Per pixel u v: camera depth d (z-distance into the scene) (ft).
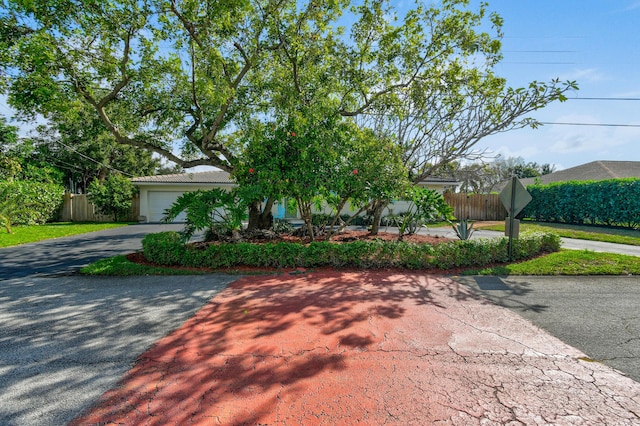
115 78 27.76
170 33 25.95
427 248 21.62
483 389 8.39
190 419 7.25
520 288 17.39
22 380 8.79
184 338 11.43
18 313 13.80
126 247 32.09
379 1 27.89
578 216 51.11
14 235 39.24
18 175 53.31
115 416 7.37
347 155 24.12
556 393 8.21
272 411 7.53
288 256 21.80
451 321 12.93
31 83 23.79
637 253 26.73
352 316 13.43
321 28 27.78
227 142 33.58
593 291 16.85
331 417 7.32
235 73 29.30
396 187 25.09
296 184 22.50
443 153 30.07
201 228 22.88
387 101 30.53
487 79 27.43
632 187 43.24
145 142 31.81
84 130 32.73
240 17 25.39
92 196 60.64
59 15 22.20
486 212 66.54
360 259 21.66
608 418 7.25
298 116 23.76
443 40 27.78
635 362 9.77
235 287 17.63
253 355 10.19
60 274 20.53
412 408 7.63
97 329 12.19
